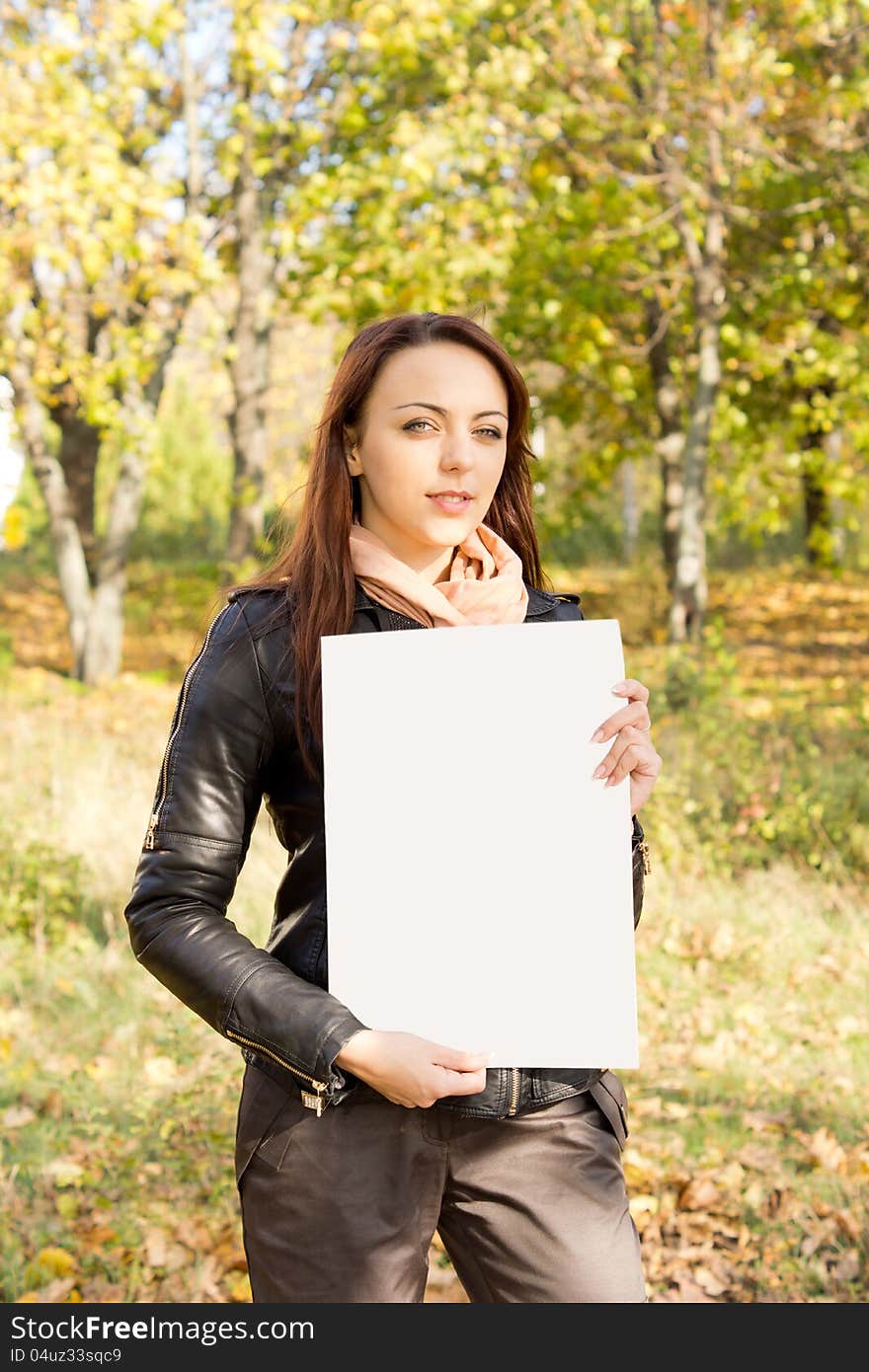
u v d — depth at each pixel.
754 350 10.35
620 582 16.08
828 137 9.23
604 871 1.48
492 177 9.44
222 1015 1.48
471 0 8.94
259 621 1.61
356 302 9.12
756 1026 4.39
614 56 8.59
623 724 1.48
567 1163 1.63
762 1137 3.66
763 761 6.85
